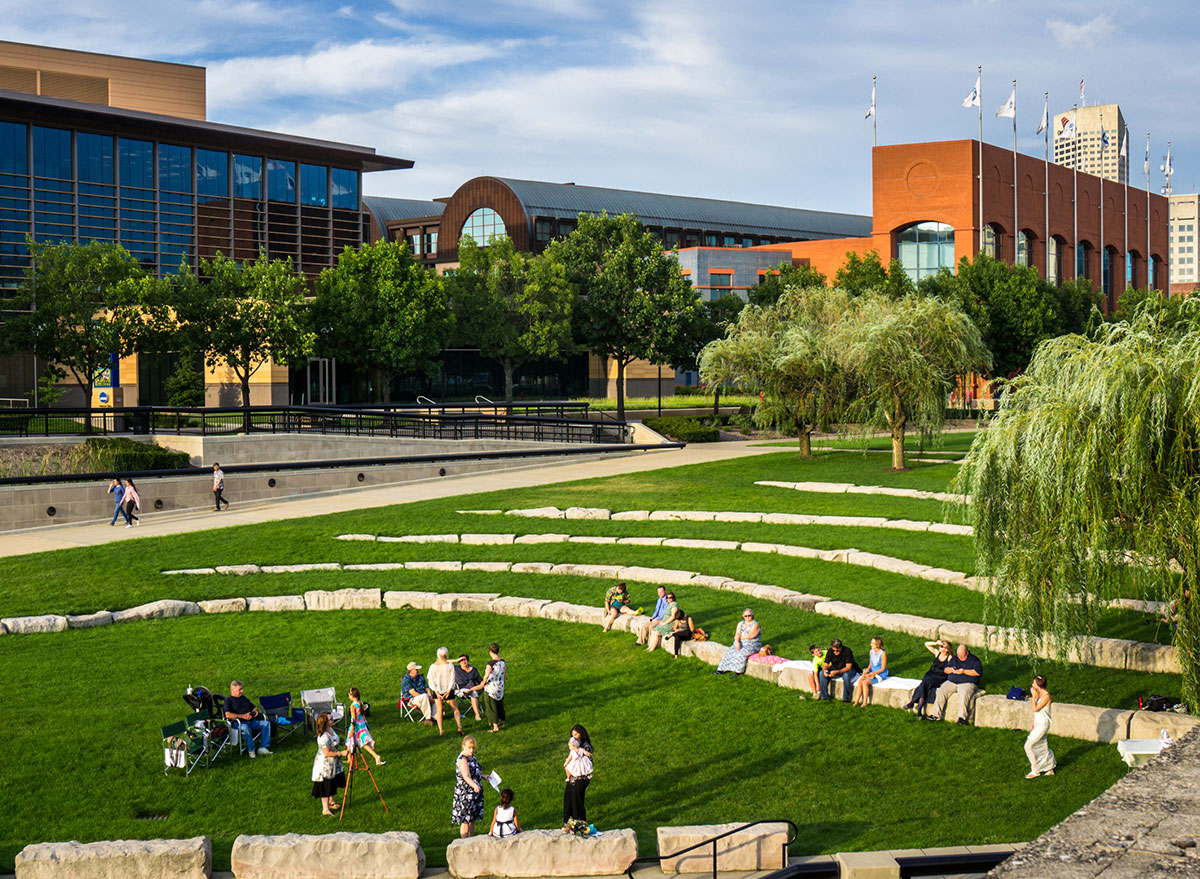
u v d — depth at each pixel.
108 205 73.00
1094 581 16.91
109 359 59.47
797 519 32.44
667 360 66.69
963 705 17.80
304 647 23.36
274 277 61.03
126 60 85.31
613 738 18.27
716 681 20.66
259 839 12.95
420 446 48.97
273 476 40.16
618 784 16.38
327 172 84.69
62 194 70.81
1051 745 16.58
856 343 40.53
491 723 18.83
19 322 56.75
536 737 18.44
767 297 79.62
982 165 86.38
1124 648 19.20
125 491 34.50
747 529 31.70
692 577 26.81
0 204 68.19
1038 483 17.08
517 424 56.19
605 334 65.75
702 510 34.66
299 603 26.22
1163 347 16.98
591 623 24.66
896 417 40.78
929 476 39.09
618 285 65.06
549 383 91.75
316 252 84.31
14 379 71.38
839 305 46.38
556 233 104.50
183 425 55.22
